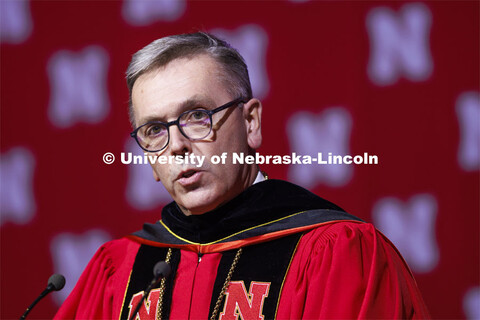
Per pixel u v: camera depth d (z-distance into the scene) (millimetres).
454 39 14258
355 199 14281
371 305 5660
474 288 13984
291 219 6691
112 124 15500
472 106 14148
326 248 6113
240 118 6625
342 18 14641
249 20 14938
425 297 14125
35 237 15719
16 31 15992
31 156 15820
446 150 14156
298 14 14812
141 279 7094
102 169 15523
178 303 6656
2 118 15953
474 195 14062
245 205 6789
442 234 14109
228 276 6539
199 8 15133
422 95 14305
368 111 14422
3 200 15852
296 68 14719
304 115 14594
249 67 14836
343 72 14547
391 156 14320
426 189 14188
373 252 6051
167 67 6438
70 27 15797
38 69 15883
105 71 15562
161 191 15250
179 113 6293
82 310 7461
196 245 6945
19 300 15719
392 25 14461
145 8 15422
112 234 15359
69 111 15734
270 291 6277
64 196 15656
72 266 15617
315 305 5797
